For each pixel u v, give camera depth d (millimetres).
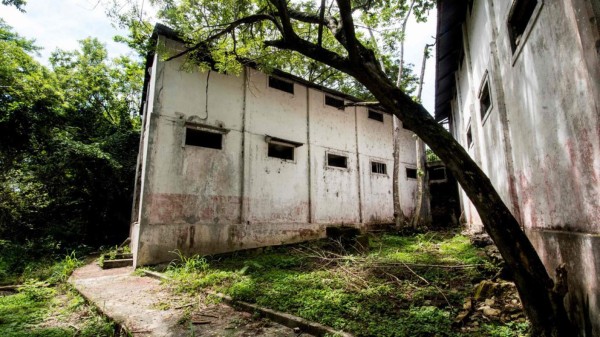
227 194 9758
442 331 3336
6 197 11852
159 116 8883
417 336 3275
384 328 3475
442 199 15500
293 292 5055
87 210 13602
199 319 4332
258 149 10672
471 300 4125
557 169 3256
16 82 10828
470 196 3047
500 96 5219
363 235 9102
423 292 4695
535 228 4098
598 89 2277
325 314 4035
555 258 3338
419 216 13547
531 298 2721
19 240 11594
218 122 9953
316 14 5082
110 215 14070
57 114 12602
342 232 9469
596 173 2484
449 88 11328
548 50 3230
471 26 7199
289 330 3879
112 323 4262
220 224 9438
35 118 11500
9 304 5332
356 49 3645
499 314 3688
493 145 6168
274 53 7215
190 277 6520
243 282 5801
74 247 11797
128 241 11109
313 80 16828
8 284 7273
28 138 11680
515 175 4832
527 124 4082
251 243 9938
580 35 2473
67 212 13391
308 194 11734
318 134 12516
